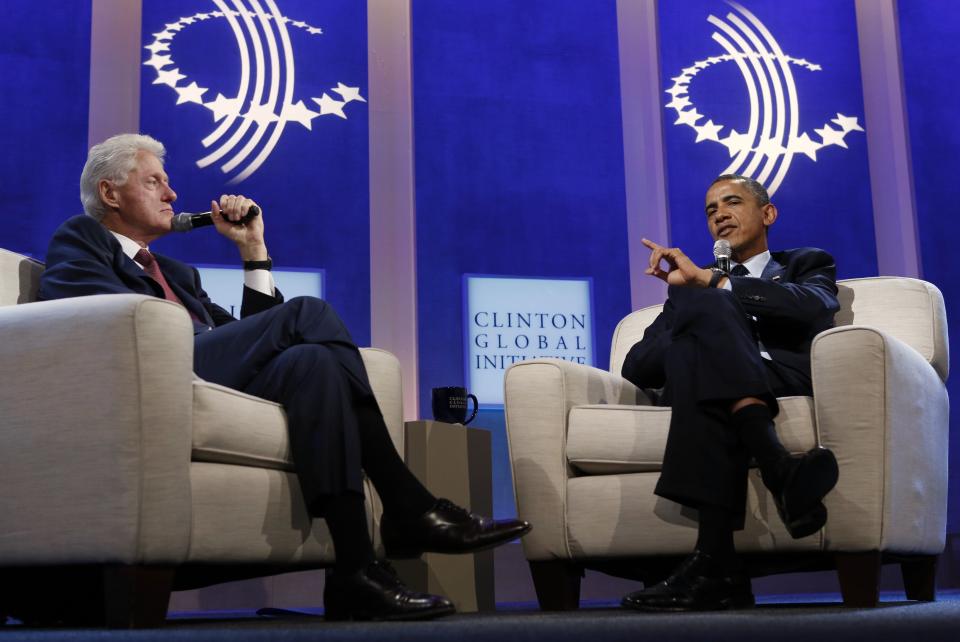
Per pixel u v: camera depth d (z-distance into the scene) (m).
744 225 5.99
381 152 9.12
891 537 4.45
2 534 3.78
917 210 9.15
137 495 3.62
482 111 9.15
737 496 4.21
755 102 9.47
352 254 8.77
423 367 8.66
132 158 5.31
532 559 5.04
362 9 9.16
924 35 9.52
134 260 5.19
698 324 4.36
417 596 3.59
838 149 9.48
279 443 4.17
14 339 3.86
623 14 9.78
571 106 9.30
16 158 8.20
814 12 9.70
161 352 3.75
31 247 8.11
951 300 8.99
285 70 8.91
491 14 9.35
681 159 9.30
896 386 4.55
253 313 5.31
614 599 8.02
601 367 8.96
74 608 4.36
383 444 4.00
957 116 9.39
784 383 5.01
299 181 8.78
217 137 8.66
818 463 3.98
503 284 8.90
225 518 3.91
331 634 2.63
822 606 4.70
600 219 9.16
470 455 5.91
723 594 4.12
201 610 7.11
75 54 8.47
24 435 3.78
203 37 8.80
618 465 4.89
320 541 4.33
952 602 4.96
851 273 9.27
